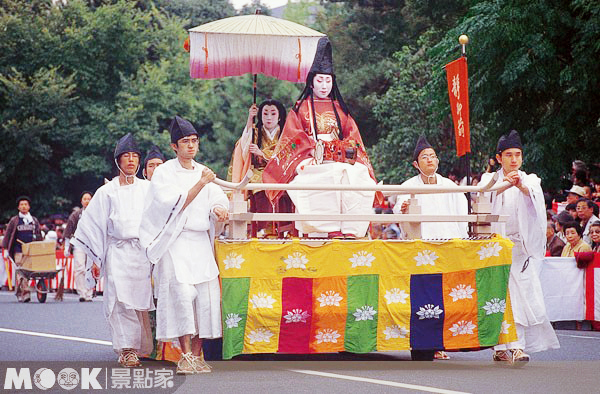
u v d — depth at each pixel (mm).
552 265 15789
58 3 54219
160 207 9648
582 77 21578
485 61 22375
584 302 15867
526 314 10836
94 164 48719
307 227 10984
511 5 22062
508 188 10906
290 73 12938
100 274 10922
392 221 10508
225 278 9945
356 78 44594
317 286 10195
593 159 23438
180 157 9984
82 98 50469
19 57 50844
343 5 52969
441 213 11719
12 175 49656
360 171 11125
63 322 16062
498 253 10516
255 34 12680
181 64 53531
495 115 24188
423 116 33094
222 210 9859
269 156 13664
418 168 11906
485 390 8570
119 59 51562
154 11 55281
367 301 10312
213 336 9859
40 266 22359
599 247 15930
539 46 21672
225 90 55375
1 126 48031
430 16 34906
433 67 23844
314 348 10227
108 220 10773
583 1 21203
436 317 10445
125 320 10602
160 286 9750
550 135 22766
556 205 20719
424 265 10469
